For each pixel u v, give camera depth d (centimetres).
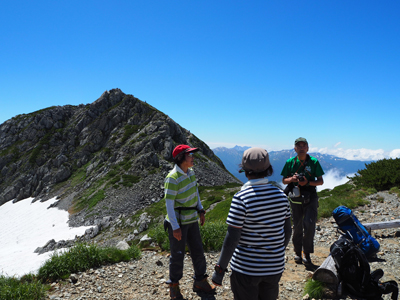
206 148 8944
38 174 7644
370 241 566
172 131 8256
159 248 714
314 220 539
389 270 526
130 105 9288
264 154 251
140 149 7125
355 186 1515
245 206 238
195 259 423
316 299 421
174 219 388
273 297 263
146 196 5288
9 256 3778
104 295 441
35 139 9000
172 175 400
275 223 241
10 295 424
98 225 4403
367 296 417
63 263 523
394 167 1378
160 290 458
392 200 1118
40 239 4456
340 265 431
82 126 9106
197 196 431
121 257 609
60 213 5453
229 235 239
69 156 8169
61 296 438
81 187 6488
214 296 420
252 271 237
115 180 5900
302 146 530
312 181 529
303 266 564
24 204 6738
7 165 8256
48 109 9988
